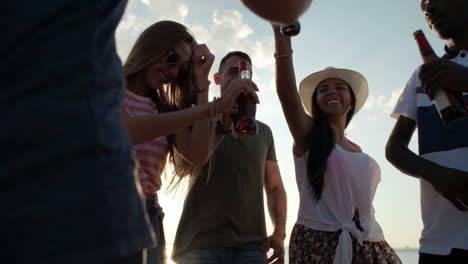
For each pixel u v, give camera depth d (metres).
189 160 2.02
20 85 0.60
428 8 1.97
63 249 0.57
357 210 2.11
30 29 0.61
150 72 1.94
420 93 2.01
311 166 2.14
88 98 0.64
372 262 2.07
